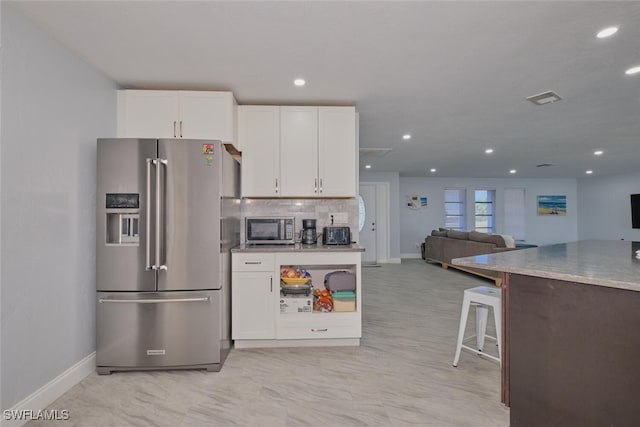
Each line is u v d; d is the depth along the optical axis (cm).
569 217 941
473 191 920
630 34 195
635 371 123
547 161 641
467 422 173
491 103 312
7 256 168
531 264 160
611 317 129
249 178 298
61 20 180
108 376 223
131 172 227
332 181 302
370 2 165
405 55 220
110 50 212
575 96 295
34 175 184
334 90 279
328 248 271
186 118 270
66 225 207
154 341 227
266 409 185
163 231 228
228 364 241
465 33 194
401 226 902
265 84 266
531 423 152
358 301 273
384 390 204
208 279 232
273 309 266
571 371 140
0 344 164
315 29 189
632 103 312
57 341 199
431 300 431
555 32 193
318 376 222
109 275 225
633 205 808
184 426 170
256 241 303
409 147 510
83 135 224
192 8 170
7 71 168
